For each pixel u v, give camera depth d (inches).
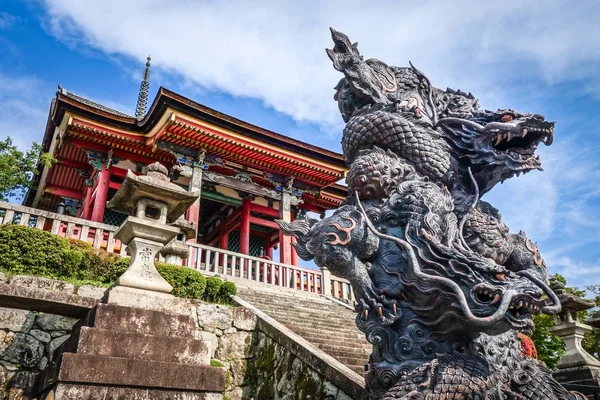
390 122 216.4
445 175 213.9
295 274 634.8
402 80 239.6
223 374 215.8
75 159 856.9
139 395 191.8
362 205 207.9
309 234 201.8
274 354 333.1
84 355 187.9
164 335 217.0
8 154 647.1
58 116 722.2
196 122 722.2
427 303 173.9
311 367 281.0
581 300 456.1
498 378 167.6
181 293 394.0
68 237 431.2
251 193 874.8
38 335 314.3
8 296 224.7
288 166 864.3
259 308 446.6
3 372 294.4
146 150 795.4
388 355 175.5
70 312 258.4
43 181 928.9
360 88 231.9
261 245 1112.2
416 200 190.4
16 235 355.3
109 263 394.3
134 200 262.5
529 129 203.8
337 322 465.7
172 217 280.8
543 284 167.5
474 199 201.5
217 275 570.9
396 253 187.5
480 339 175.5
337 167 874.1
